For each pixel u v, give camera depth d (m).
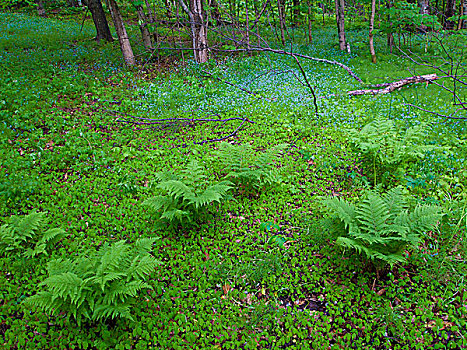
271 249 5.28
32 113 9.56
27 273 4.86
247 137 8.80
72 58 15.20
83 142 8.36
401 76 12.35
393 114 9.35
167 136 9.07
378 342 3.89
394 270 4.72
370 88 11.53
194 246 5.38
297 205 6.30
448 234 5.09
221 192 5.50
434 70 12.82
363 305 4.36
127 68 14.18
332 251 5.14
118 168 7.45
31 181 6.71
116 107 10.64
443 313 4.13
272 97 11.26
